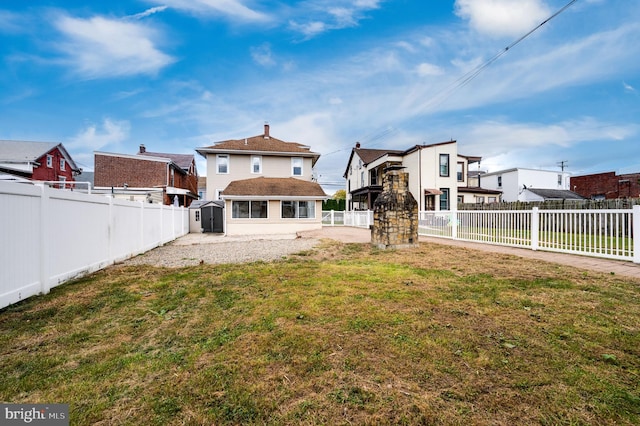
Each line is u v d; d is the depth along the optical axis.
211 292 4.46
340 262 6.78
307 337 2.82
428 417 1.75
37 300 4.15
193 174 32.28
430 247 8.61
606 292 3.97
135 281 5.25
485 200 26.31
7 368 2.38
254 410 1.84
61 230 5.07
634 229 5.73
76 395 2.01
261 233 17.20
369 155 28.20
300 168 21.58
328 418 1.77
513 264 5.95
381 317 3.27
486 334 2.82
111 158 22.56
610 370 2.18
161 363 2.41
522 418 1.73
